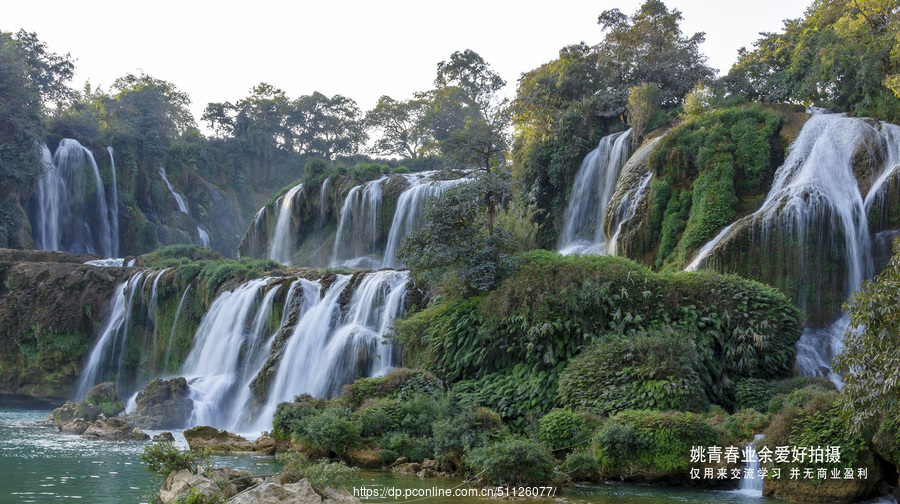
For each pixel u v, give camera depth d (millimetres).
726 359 19297
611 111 38156
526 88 42438
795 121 28781
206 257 47594
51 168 58000
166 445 11578
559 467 15297
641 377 17547
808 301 23672
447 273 24172
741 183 27500
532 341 20172
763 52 40219
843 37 31312
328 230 53375
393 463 17031
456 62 85438
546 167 39344
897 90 25984
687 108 32062
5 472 15617
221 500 9805
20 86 55031
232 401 30984
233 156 91688
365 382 21547
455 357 21828
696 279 20734
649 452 14945
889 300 10922
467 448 15516
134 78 90625
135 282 40406
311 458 17859
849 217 24359
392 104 97938
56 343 39719
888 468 13344
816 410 14117
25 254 44688
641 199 29500
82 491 13383
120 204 66938
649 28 41938
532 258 23375
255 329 32938
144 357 39469
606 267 21531
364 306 29297
